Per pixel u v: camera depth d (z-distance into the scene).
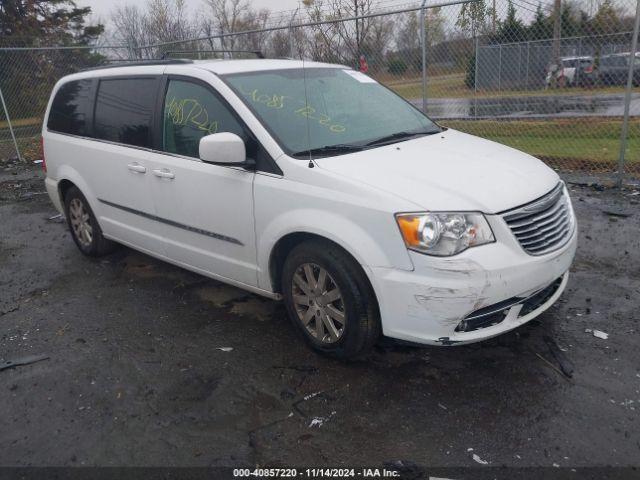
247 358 3.79
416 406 3.20
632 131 10.67
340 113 4.22
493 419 3.06
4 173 11.08
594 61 11.37
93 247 5.62
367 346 3.48
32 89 18.84
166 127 4.41
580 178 7.71
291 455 2.88
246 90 4.04
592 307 4.17
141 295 4.88
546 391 3.26
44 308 4.73
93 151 5.09
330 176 3.40
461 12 9.41
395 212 3.12
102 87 5.12
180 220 4.37
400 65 9.73
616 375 3.37
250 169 3.77
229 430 3.09
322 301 3.57
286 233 3.57
